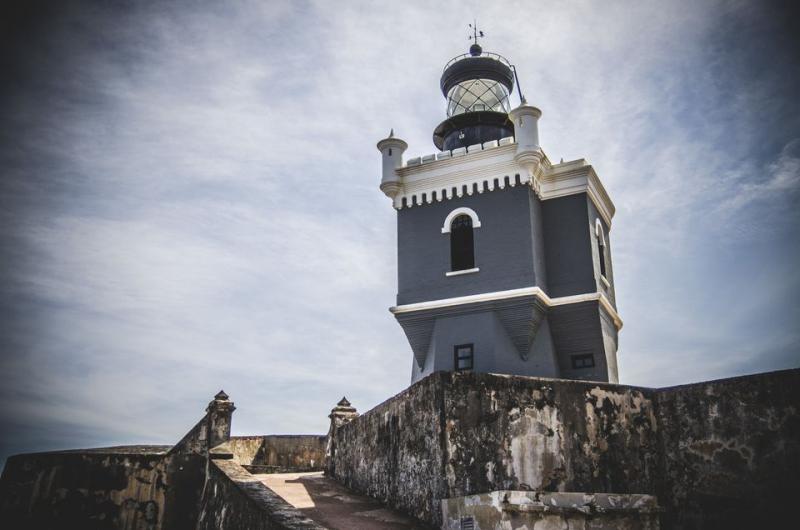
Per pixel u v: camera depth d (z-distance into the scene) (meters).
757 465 15.11
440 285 23.88
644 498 13.18
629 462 16.34
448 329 23.30
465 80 28.75
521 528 12.73
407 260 24.66
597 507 12.90
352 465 20.81
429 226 24.72
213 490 20.27
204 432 23.36
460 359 22.84
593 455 16.16
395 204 25.41
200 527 20.47
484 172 24.27
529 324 22.66
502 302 22.77
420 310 23.73
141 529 22.14
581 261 23.70
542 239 24.34
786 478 14.65
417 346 24.11
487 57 28.86
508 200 23.84
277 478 21.81
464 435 15.55
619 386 16.97
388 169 25.48
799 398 14.77
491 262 23.39
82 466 22.53
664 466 16.53
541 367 22.98
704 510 15.67
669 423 16.70
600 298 23.02
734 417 15.67
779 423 14.96
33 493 22.38
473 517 13.62
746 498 15.12
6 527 22.11
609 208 27.11
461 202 24.52
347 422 22.47
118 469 22.61
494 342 22.45
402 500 17.06
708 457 15.88
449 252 24.12
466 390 15.92
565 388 16.56
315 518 16.31
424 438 16.27
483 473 15.41
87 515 22.14
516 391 16.25
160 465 22.86
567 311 23.39
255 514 15.52
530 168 23.73
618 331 26.61
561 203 24.62
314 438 27.28
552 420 16.20
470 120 27.69
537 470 15.73
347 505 17.97
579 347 23.50
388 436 18.42
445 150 28.30
